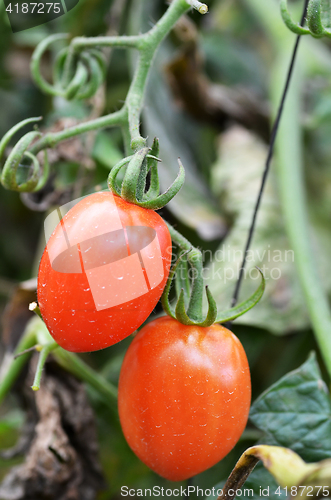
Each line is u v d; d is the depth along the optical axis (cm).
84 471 37
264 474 32
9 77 58
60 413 37
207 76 61
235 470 28
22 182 32
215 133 55
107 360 45
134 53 48
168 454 29
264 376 44
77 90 34
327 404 33
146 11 51
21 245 60
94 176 43
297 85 50
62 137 31
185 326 29
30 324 38
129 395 29
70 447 36
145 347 29
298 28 29
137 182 28
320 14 29
